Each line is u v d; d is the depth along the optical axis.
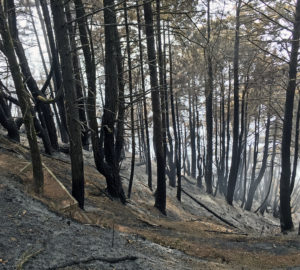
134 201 12.70
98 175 12.99
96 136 10.08
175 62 18.56
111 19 9.70
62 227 5.04
